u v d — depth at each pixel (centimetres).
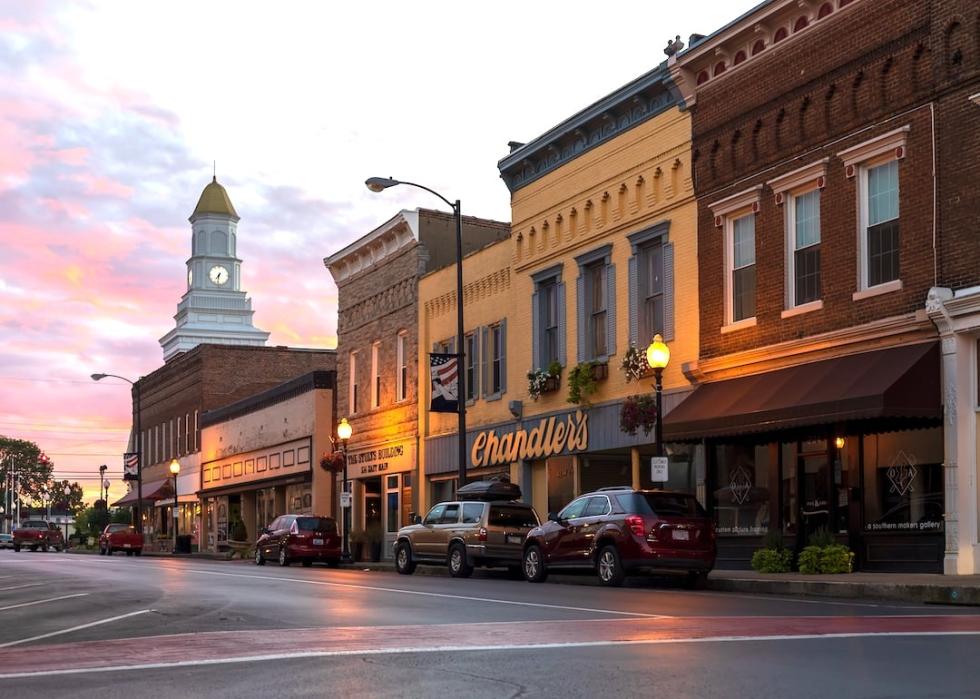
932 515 2208
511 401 3653
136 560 4844
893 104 2348
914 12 2306
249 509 6344
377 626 1435
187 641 1312
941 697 854
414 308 4384
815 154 2548
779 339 2620
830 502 2434
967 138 2178
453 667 1051
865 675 958
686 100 2942
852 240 2436
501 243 3794
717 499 2800
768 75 2689
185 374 7475
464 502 2955
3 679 1030
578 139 3397
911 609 1622
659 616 1502
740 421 2498
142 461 8494
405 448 4406
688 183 2934
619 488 2319
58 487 16388
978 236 2142
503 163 3703
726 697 865
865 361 2330
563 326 3438
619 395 3153
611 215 3234
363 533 4381
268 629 1434
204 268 13912
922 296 2252
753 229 2750
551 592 2073
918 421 2247
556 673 998
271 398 5906
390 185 3331
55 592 2311
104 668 1094
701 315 2875
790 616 1488
